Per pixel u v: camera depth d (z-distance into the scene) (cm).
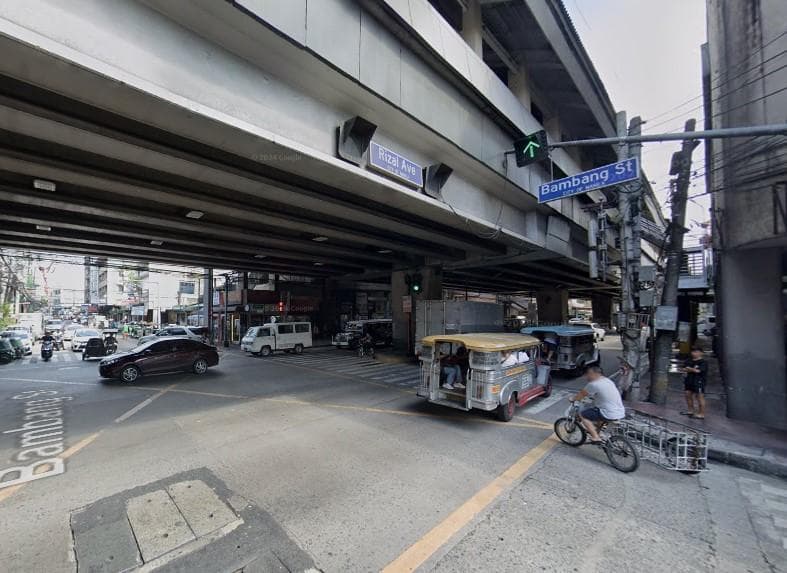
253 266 2402
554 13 1288
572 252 1980
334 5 680
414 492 495
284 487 505
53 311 8431
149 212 1096
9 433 734
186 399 1023
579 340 1484
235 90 626
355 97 793
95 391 1140
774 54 705
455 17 1270
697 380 839
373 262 2262
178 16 550
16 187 853
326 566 351
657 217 2612
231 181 880
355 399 1025
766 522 436
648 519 439
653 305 977
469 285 3778
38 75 477
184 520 423
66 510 446
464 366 947
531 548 381
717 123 848
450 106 994
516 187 1318
